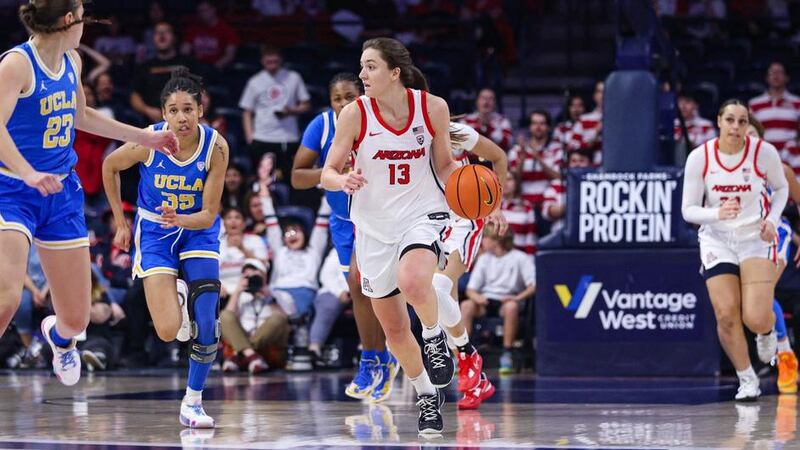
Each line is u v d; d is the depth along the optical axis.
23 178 9.64
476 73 31.48
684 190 16.03
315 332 22.56
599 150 25.17
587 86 30.45
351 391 15.81
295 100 28.06
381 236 11.26
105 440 11.16
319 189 25.39
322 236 23.38
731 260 15.72
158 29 28.11
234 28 36.31
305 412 14.21
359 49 32.56
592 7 37.62
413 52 32.50
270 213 23.67
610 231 19.80
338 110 15.30
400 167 11.20
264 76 27.92
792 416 13.45
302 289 22.88
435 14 34.84
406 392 17.53
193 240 12.70
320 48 32.56
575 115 27.05
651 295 19.69
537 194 25.28
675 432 11.80
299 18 36.12
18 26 35.84
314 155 15.54
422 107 11.20
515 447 10.51
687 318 19.58
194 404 12.49
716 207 15.82
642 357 19.75
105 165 12.95
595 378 19.64
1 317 10.16
